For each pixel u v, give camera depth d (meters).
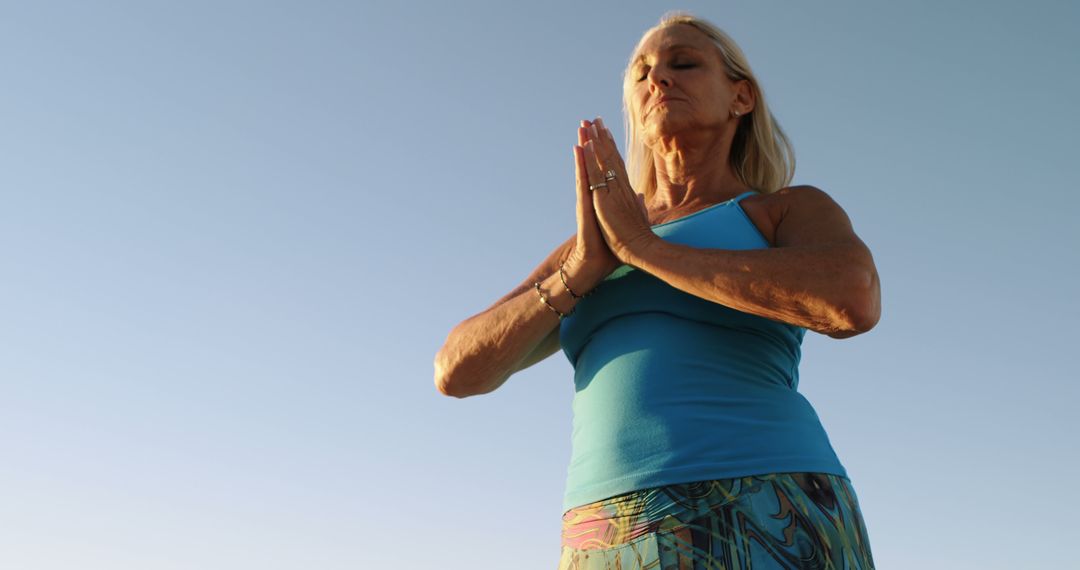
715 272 2.25
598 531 2.22
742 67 2.82
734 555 2.05
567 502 2.36
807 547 2.08
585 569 2.22
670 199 2.82
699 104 2.71
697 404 2.26
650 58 2.80
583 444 2.38
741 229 2.50
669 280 2.31
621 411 2.31
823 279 2.14
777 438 2.22
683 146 2.76
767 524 2.09
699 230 2.51
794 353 2.50
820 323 2.19
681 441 2.20
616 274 2.53
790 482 2.16
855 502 2.30
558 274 2.54
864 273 2.16
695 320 2.38
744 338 2.38
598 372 2.44
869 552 2.25
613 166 2.49
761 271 2.19
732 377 2.31
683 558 2.08
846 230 2.34
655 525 2.13
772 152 2.89
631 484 2.19
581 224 2.49
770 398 2.31
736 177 2.90
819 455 2.26
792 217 2.46
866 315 2.15
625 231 2.41
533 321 2.56
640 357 2.36
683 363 2.32
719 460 2.17
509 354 2.62
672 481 2.15
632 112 3.13
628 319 2.45
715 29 2.83
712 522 2.09
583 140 2.53
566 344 2.66
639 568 2.12
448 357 2.72
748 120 2.90
